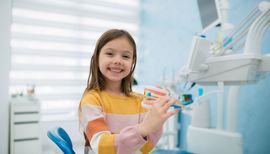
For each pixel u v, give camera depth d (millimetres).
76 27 3119
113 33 743
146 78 3150
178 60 2465
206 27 1419
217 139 1313
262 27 949
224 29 1276
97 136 588
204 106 1477
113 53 733
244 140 1690
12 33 2781
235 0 1776
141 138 522
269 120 1509
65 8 3037
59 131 796
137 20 3453
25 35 2846
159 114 498
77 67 3158
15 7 2783
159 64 2834
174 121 2102
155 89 600
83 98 728
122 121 731
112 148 542
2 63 2127
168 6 2664
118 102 761
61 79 3070
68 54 3096
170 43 2615
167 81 1525
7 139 2168
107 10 3295
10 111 2275
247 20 1042
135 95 854
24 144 2297
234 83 984
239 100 1729
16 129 2270
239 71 936
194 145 1448
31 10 2875
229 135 1260
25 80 2889
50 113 3041
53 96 3037
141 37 3346
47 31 2967
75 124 2914
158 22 2879
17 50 2818
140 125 535
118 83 826
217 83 1052
